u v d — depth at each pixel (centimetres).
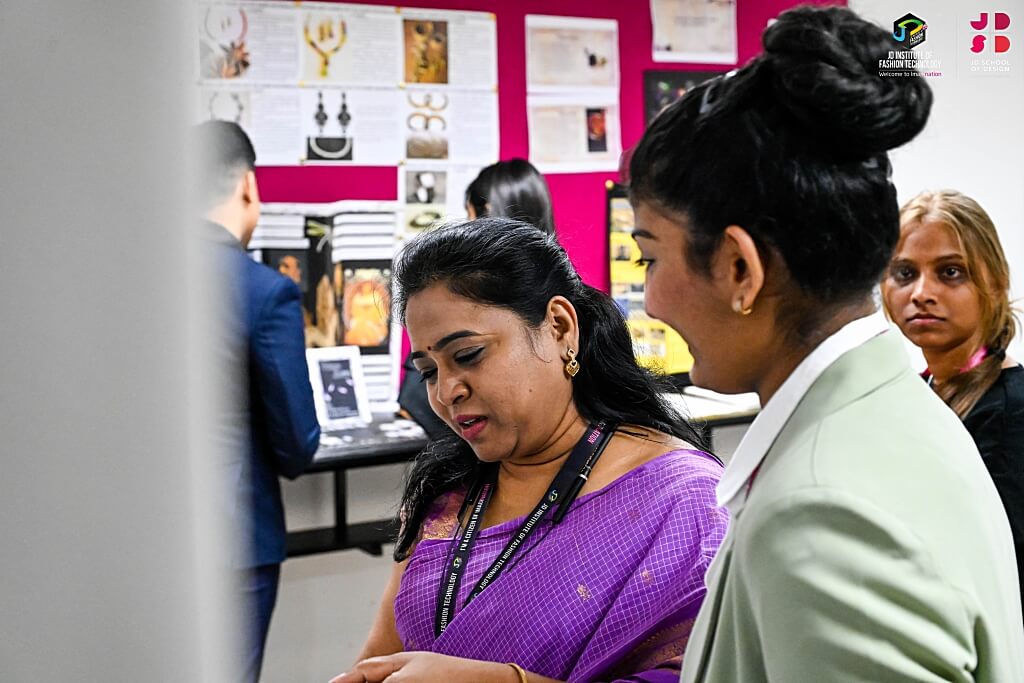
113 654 24
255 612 246
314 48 365
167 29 25
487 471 134
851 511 62
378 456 329
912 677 58
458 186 388
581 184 405
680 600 111
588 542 118
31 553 24
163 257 25
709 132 69
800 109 67
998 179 433
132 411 24
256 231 363
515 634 116
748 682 68
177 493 25
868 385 70
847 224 68
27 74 24
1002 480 154
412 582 129
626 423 129
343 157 371
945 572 61
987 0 417
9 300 24
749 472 73
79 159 24
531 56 394
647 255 76
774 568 63
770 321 72
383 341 376
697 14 418
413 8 376
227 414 30
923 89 68
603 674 112
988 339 163
